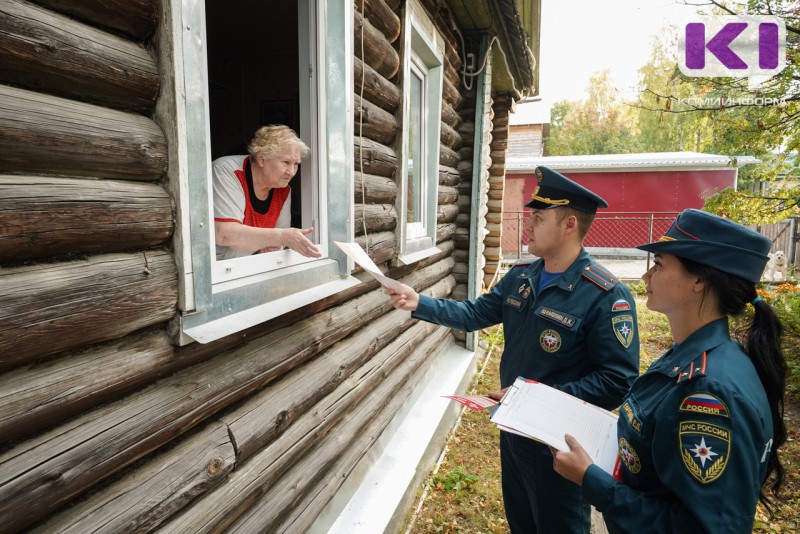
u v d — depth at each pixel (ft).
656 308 4.37
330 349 7.80
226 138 17.92
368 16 8.61
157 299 3.98
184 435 4.60
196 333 4.30
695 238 4.03
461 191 18.37
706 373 3.73
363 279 9.02
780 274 39.19
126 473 3.92
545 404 5.55
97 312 3.44
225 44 16.06
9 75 3.01
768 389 3.92
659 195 49.96
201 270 4.39
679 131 80.28
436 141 13.79
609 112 124.06
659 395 4.14
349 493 8.60
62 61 3.22
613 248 51.70
